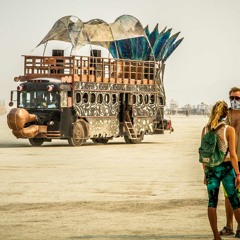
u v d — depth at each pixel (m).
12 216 18.42
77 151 43.66
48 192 23.22
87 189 24.06
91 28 53.75
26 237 15.67
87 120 50.12
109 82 51.97
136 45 55.91
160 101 56.94
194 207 19.98
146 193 23.00
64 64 49.75
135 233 16.20
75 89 49.06
